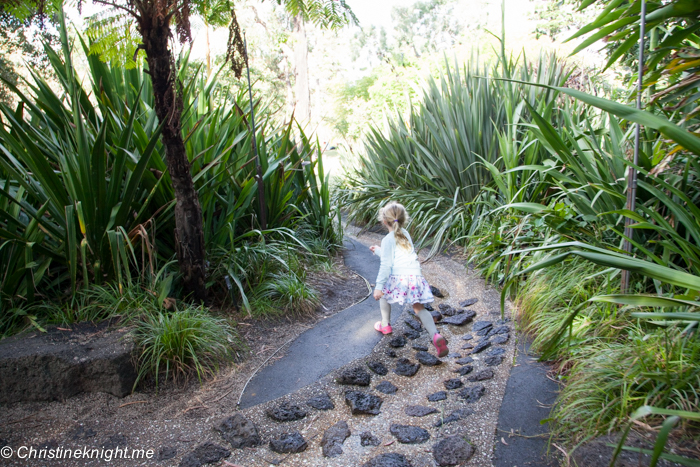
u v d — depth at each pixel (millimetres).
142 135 3641
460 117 6082
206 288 3986
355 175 9086
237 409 2801
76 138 3350
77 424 2625
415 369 3244
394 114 8211
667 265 2861
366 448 2412
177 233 3570
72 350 2846
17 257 3271
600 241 3492
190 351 3084
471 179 6203
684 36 2438
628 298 1964
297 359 3420
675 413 1522
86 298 3312
